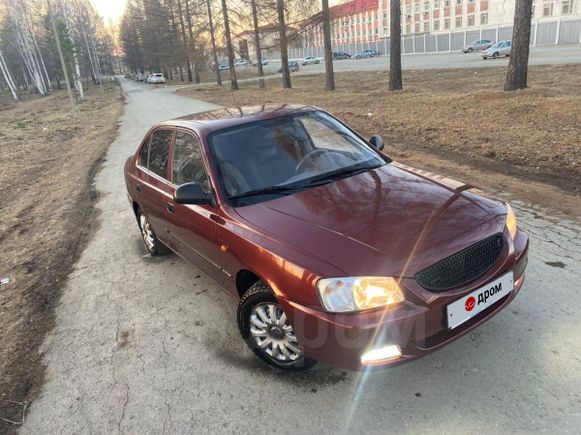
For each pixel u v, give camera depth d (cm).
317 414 274
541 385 273
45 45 7856
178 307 418
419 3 7925
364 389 290
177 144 424
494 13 6769
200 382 315
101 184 969
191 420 283
